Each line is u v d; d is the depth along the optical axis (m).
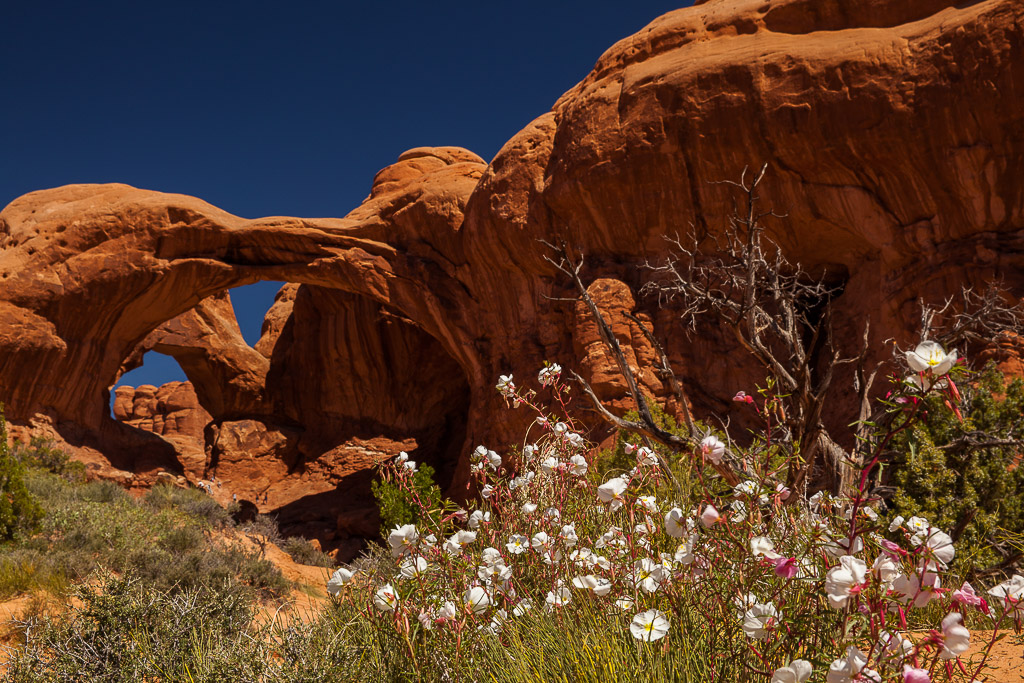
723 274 15.67
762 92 15.48
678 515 2.08
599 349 16.81
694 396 16.28
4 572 7.17
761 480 2.25
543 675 2.26
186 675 3.21
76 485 17.62
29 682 3.72
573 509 3.49
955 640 1.45
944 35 13.81
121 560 8.70
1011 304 12.70
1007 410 6.59
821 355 16.03
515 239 20.77
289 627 3.20
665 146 16.77
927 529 1.63
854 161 14.75
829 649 1.74
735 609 1.97
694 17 18.08
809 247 16.33
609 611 2.46
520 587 3.07
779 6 16.48
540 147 20.69
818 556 1.88
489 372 23.47
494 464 3.78
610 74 19.02
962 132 13.55
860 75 14.51
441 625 2.61
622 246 18.41
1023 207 13.20
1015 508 5.93
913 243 14.38
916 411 1.76
